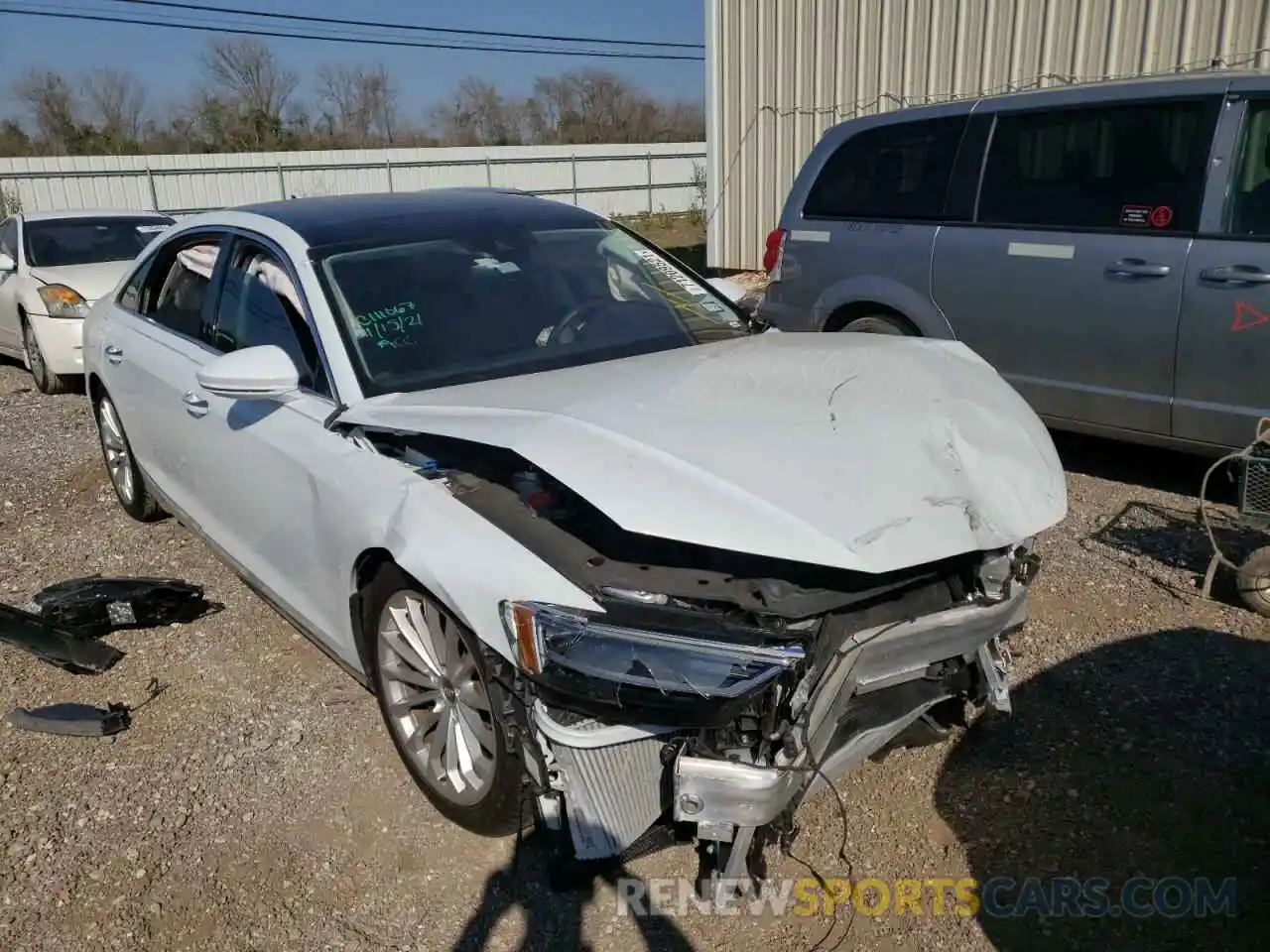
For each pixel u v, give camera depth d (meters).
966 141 5.56
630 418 2.58
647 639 2.24
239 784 3.13
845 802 2.93
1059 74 8.70
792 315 6.47
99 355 4.91
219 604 4.33
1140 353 4.90
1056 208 5.20
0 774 3.24
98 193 25.89
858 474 2.41
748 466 2.39
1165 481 5.30
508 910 2.60
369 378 3.14
